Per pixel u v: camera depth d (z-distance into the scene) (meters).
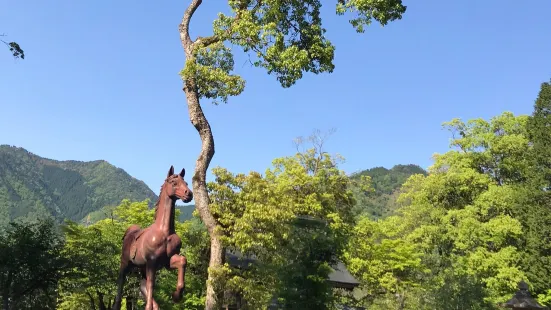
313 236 19.73
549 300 37.25
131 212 30.81
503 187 40.22
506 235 38.00
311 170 40.16
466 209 39.47
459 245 38.19
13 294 22.39
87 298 30.09
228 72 22.03
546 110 42.47
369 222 40.34
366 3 20.89
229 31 21.78
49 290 25.53
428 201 44.03
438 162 44.84
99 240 25.61
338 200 39.19
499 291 35.91
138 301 26.50
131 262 10.99
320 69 23.39
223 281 20.70
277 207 23.56
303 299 18.34
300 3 22.53
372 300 35.56
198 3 22.83
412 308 30.58
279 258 21.44
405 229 44.47
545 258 37.28
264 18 22.12
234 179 23.75
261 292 22.05
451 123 44.44
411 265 36.34
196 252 27.75
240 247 21.34
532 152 41.25
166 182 10.74
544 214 38.56
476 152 43.44
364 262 35.53
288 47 22.17
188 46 22.12
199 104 21.53
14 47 17.20
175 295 10.11
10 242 22.94
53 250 24.06
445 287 28.94
